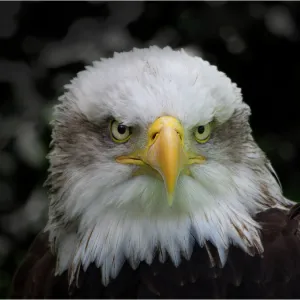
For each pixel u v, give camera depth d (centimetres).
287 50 1395
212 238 642
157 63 665
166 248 645
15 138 1302
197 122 642
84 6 1371
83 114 673
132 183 645
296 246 632
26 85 1354
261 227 651
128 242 649
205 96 643
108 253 652
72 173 673
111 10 1377
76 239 676
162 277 640
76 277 659
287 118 1424
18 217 1327
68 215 675
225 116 666
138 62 672
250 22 1353
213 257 639
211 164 653
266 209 673
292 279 616
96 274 655
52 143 718
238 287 625
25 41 1379
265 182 688
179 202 641
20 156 1298
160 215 646
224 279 630
